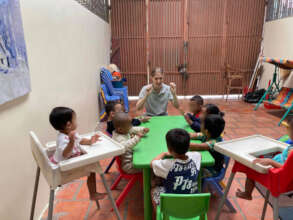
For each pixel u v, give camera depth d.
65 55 2.67
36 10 1.92
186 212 1.20
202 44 6.59
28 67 1.69
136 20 6.41
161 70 2.57
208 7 6.29
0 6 1.33
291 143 1.80
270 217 1.84
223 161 1.81
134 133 1.92
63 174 1.27
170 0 6.25
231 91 6.98
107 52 5.94
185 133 1.36
